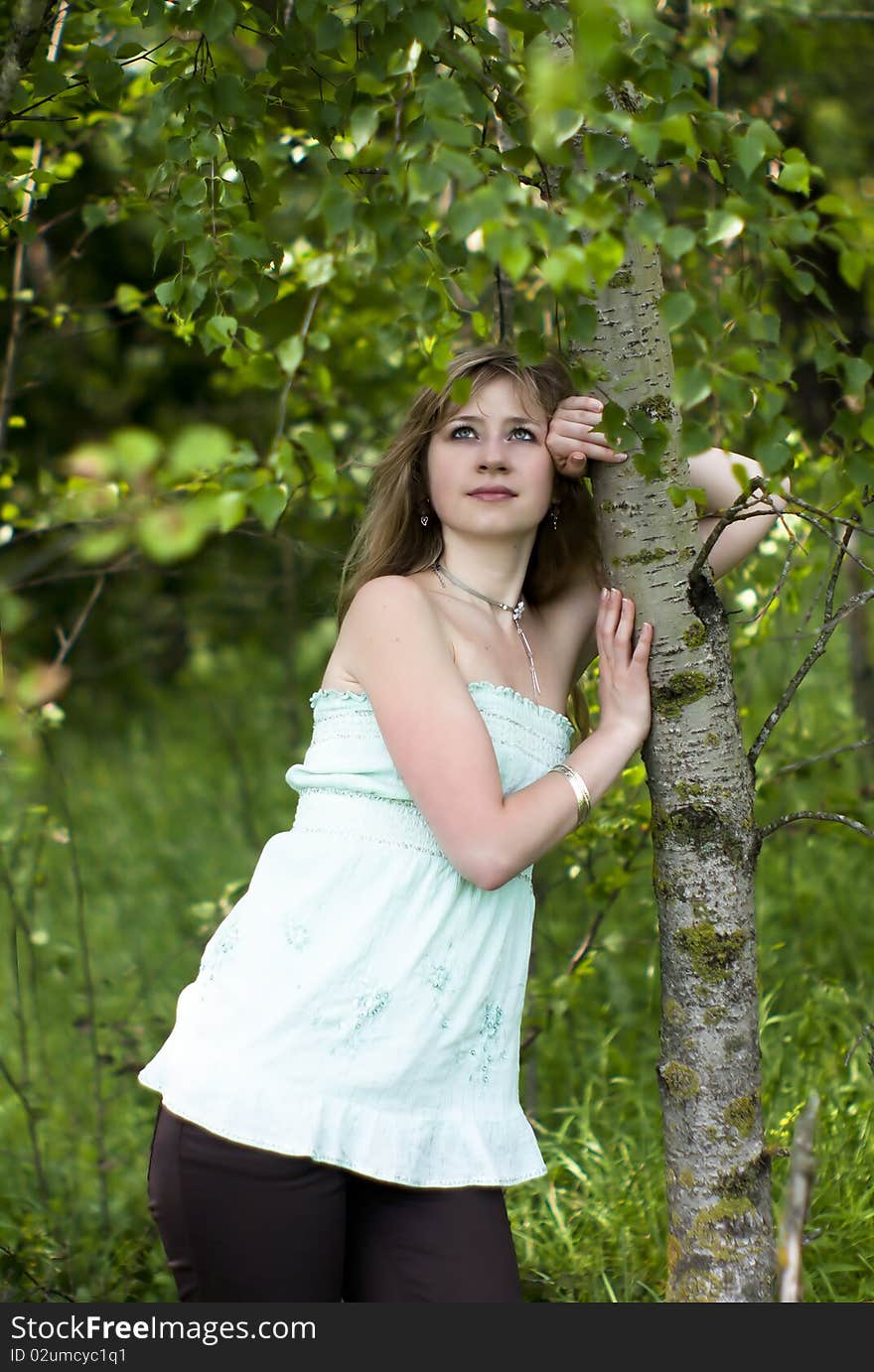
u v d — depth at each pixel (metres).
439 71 2.05
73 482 3.08
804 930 4.08
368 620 2.02
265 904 1.99
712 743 2.09
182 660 8.37
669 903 2.13
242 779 5.39
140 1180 3.41
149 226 7.45
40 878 3.59
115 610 8.12
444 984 1.94
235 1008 1.93
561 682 2.28
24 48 2.33
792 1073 3.33
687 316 1.51
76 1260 3.03
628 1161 3.09
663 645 2.08
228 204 2.25
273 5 2.24
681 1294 2.14
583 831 3.02
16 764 1.64
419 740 1.91
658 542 2.06
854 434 1.75
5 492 3.48
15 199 2.61
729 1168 2.12
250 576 7.75
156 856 5.76
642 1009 3.88
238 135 2.22
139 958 4.56
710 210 1.58
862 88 5.11
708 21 3.41
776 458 1.63
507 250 1.44
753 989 2.14
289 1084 1.87
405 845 1.96
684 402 1.53
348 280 3.21
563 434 2.07
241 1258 1.87
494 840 1.86
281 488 1.65
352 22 1.97
